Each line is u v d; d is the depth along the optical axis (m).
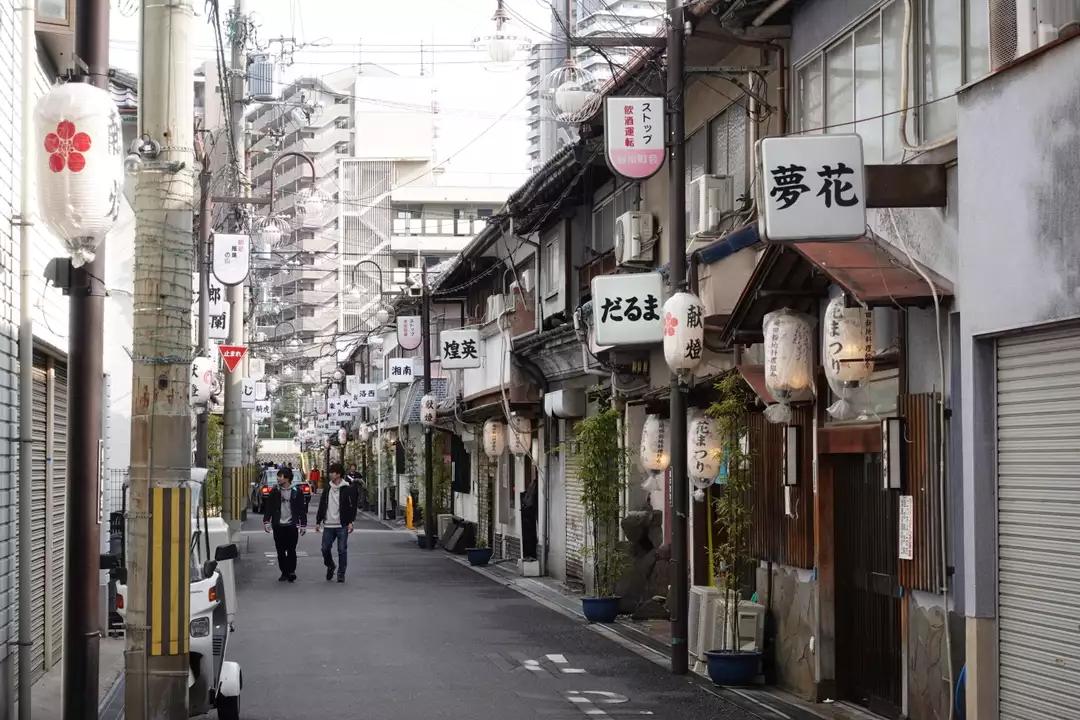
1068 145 8.05
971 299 9.21
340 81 86.75
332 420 67.50
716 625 14.04
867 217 11.65
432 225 82.62
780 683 13.39
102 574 16.88
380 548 36.28
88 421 9.27
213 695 10.88
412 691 12.94
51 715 11.52
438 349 41.97
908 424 10.41
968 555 9.20
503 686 13.28
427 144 85.75
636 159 14.58
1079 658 8.10
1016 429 8.88
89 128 7.23
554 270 25.14
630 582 19.59
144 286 8.97
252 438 62.28
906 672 10.75
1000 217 8.85
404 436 51.25
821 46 13.09
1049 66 8.29
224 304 28.64
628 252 18.89
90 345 9.26
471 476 37.88
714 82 16.45
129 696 8.85
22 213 11.01
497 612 20.25
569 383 25.17
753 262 14.34
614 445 19.33
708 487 16.30
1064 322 8.16
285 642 16.59
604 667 14.65
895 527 11.39
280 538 25.45
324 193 80.38
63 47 12.55
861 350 10.79
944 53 10.55
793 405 13.03
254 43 28.16
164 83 9.01
